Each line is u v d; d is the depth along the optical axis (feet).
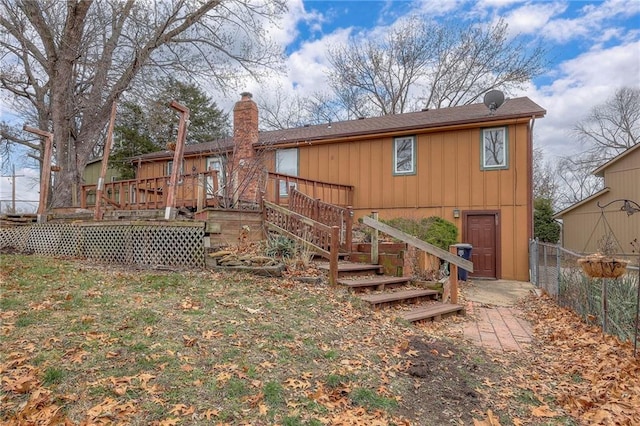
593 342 15.88
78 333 11.85
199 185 29.04
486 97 39.01
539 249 32.40
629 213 18.11
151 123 53.06
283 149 48.80
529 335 17.37
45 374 9.33
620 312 16.85
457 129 39.73
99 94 50.34
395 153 42.86
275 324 14.07
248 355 11.44
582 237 59.77
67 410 8.20
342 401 9.80
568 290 23.06
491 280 36.47
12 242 34.55
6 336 11.40
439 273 25.09
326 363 11.70
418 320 17.85
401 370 11.98
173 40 49.75
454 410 10.07
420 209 41.24
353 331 14.66
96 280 19.29
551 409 10.46
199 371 10.25
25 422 7.64
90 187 39.99
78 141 52.54
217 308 15.23
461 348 14.62
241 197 33.81
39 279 19.15
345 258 25.96
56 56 48.80
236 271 21.99
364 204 44.16
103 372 9.73
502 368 13.16
